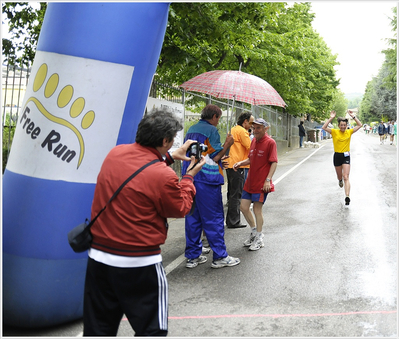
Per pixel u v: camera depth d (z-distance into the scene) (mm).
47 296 3609
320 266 5203
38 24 7984
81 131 3639
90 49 3641
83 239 2662
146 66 3902
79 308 3791
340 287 4543
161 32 3980
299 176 13328
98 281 2662
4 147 5172
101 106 3688
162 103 8188
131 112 3861
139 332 2623
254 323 3787
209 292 4543
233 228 7336
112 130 3756
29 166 3602
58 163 3592
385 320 3770
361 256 5508
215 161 5219
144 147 2770
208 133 5133
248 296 4402
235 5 8516
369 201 8945
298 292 4457
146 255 2613
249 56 14547
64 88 3619
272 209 8695
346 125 8797
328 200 9281
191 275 5090
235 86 5711
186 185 2934
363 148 25297
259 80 5945
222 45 11648
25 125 3719
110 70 3693
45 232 3564
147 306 2621
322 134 54938
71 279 3666
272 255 5703
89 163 3672
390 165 15234
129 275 2588
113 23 3684
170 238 6879
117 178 2652
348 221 7367
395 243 6012
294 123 29828
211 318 3912
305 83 23609
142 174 2643
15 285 3588
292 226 7215
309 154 23000
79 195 3625
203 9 8805
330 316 3883
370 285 4566
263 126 5777
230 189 7336
